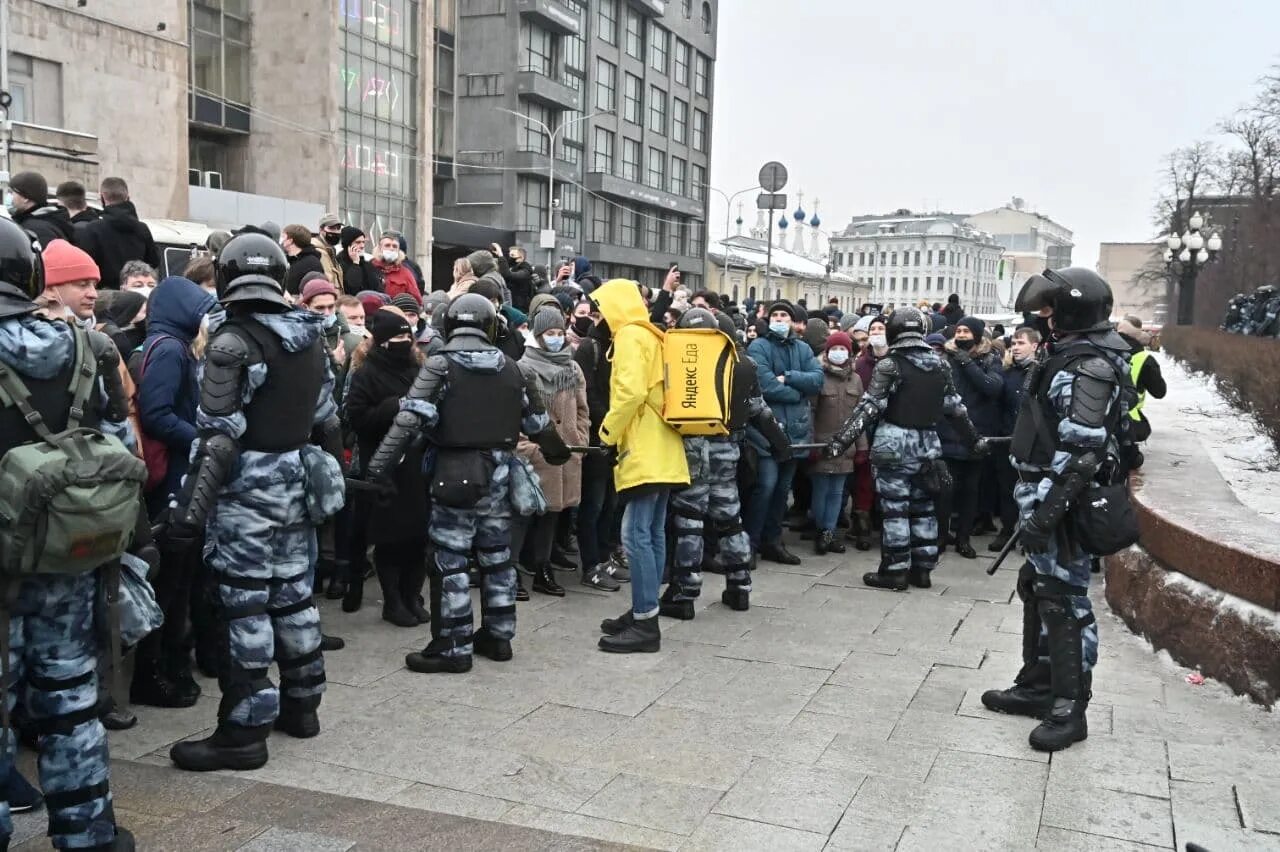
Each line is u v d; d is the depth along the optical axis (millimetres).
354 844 3271
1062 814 3684
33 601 2951
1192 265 34594
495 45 48688
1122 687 5148
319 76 35250
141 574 3242
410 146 40156
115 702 3295
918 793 3840
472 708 4648
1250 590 4980
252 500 3883
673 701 4801
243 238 3875
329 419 4219
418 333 6812
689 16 65438
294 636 4145
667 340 5691
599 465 6965
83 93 25359
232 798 3619
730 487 6488
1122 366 4465
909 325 7102
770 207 25516
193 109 33500
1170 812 3711
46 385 2975
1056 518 4262
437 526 5148
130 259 7426
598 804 3684
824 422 8266
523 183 49594
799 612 6523
